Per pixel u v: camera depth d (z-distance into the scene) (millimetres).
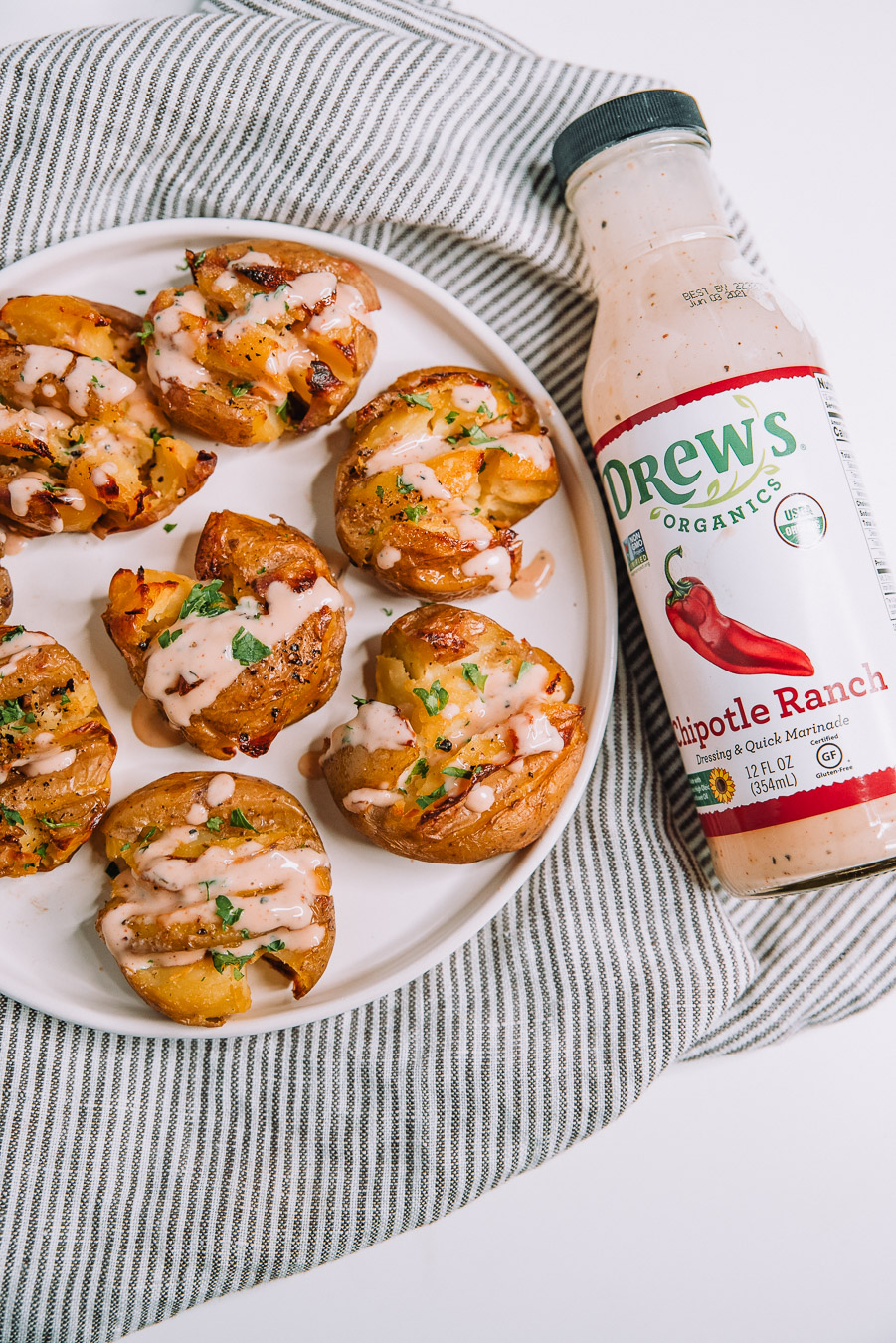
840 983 471
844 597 413
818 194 495
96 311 436
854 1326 475
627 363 424
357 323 439
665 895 463
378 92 447
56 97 436
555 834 445
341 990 450
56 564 448
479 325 457
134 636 428
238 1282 446
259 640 423
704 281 425
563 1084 454
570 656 465
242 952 424
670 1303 473
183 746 449
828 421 419
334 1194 448
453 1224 473
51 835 424
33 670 423
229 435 440
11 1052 441
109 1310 438
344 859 453
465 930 445
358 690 457
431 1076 454
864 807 412
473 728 435
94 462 431
